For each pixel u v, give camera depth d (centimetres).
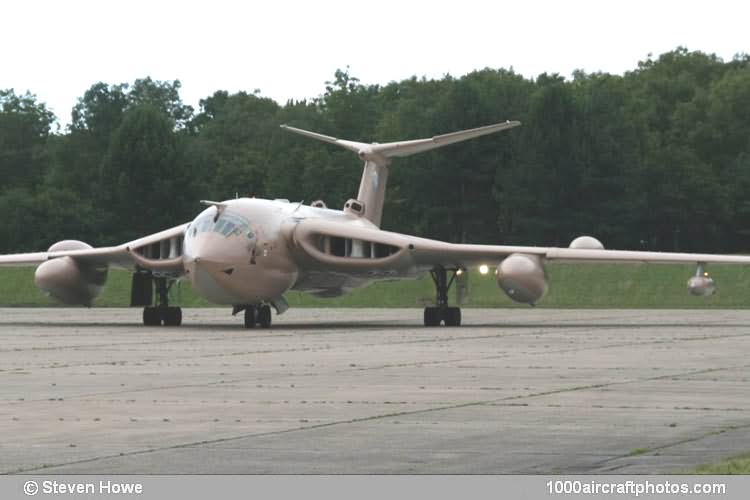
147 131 19875
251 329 7012
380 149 8144
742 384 3762
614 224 19688
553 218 19775
